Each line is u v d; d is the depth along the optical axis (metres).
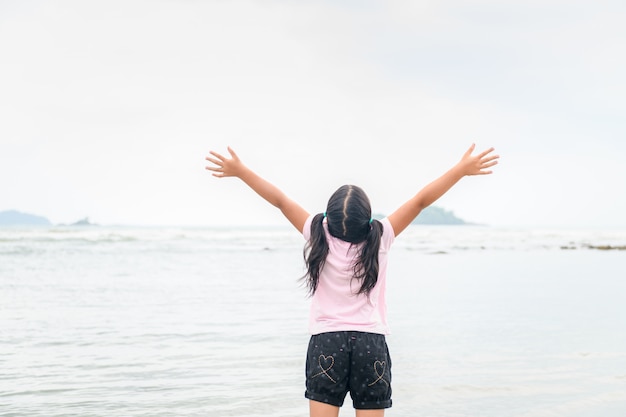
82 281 14.44
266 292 12.99
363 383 3.59
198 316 9.77
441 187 3.71
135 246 30.33
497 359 7.01
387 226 3.72
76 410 5.05
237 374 6.26
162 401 5.32
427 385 5.93
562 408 5.25
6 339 7.80
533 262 24.62
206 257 23.75
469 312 10.65
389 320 9.75
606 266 22.47
